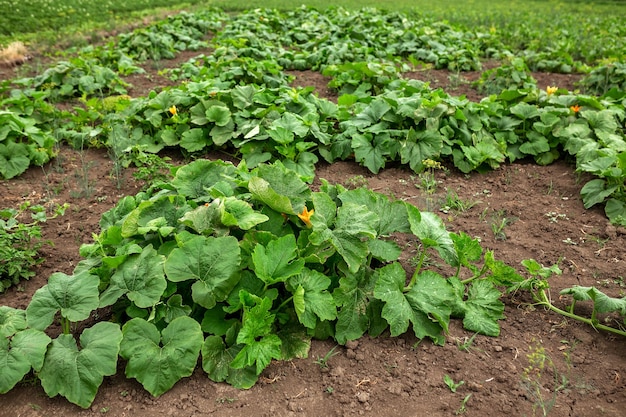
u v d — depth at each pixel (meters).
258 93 6.76
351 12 17.25
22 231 4.28
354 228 3.38
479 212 5.10
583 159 5.62
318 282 3.29
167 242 3.46
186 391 3.02
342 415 2.88
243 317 3.06
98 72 9.06
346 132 6.23
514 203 5.28
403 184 5.71
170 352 2.99
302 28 13.84
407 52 11.91
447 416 2.86
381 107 6.33
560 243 4.55
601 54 11.98
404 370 3.17
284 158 5.96
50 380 2.89
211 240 3.25
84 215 5.09
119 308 3.40
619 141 5.86
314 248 3.42
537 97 7.23
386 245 3.54
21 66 11.09
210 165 4.12
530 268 3.65
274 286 3.47
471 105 6.44
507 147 6.39
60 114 7.27
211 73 9.20
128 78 10.21
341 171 6.08
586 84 9.38
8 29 14.81
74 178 5.89
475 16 17.83
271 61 10.25
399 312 3.28
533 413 2.86
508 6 23.78
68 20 17.02
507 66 9.30
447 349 3.32
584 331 3.48
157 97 6.78
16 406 2.94
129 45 11.90
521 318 3.63
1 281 3.95
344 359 3.26
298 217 3.60
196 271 3.19
